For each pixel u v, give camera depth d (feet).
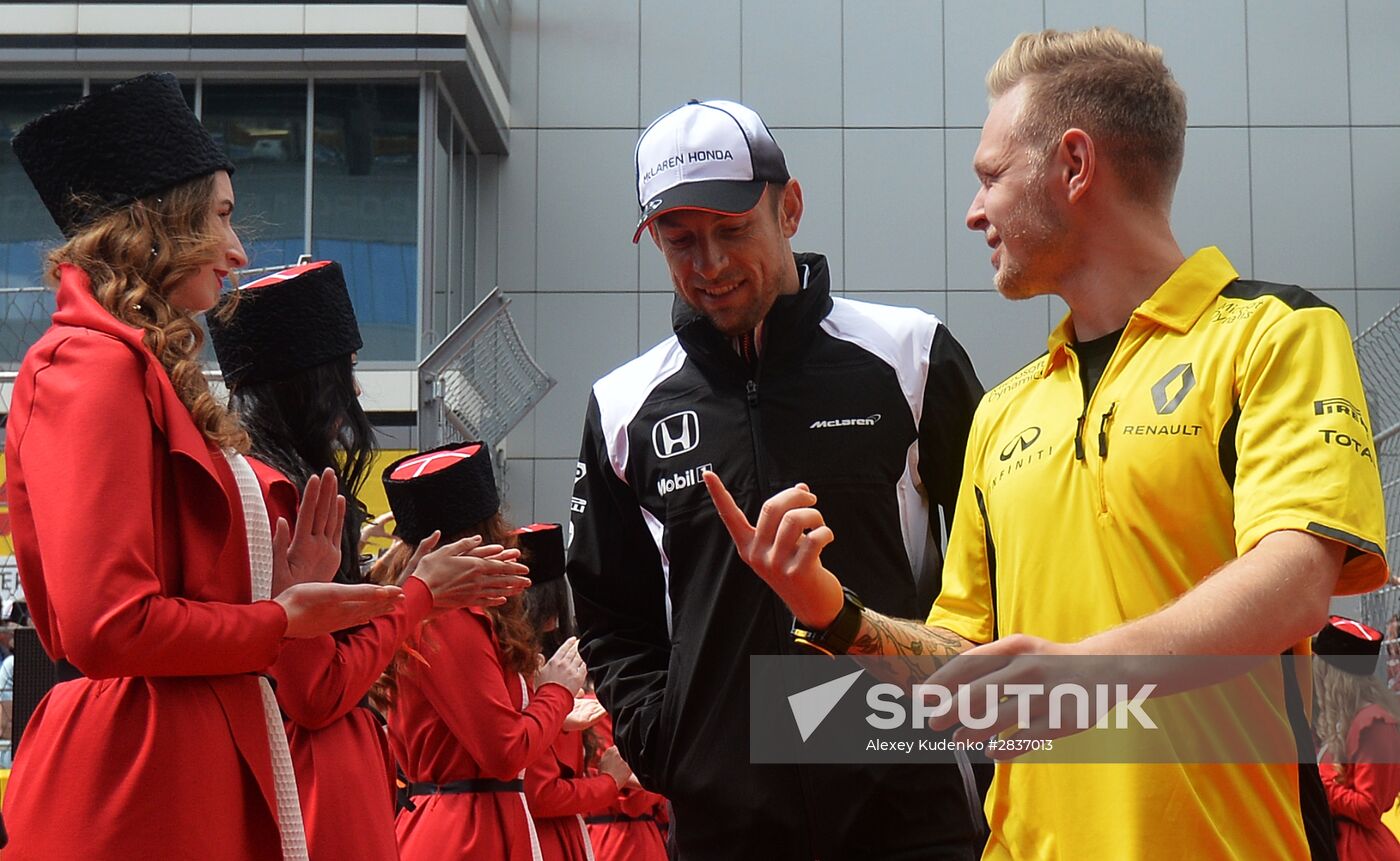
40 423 7.73
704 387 10.64
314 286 10.91
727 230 9.95
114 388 7.75
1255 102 48.32
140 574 7.52
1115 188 7.03
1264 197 48.01
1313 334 6.34
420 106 42.47
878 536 10.25
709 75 48.75
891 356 10.47
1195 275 6.84
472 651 15.11
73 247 8.42
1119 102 6.99
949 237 47.98
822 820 9.89
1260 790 6.55
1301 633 5.67
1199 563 6.54
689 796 10.23
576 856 18.58
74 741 7.88
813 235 48.11
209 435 8.27
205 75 42.70
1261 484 6.08
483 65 44.68
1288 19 48.55
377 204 42.29
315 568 8.91
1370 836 22.13
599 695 11.07
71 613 7.34
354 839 10.16
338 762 10.24
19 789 7.96
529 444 47.14
